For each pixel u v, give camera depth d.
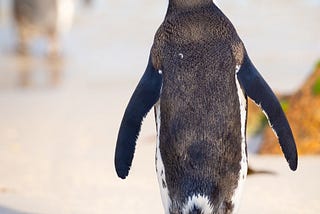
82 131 26.78
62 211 17.66
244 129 13.45
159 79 13.55
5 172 21.53
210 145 13.04
